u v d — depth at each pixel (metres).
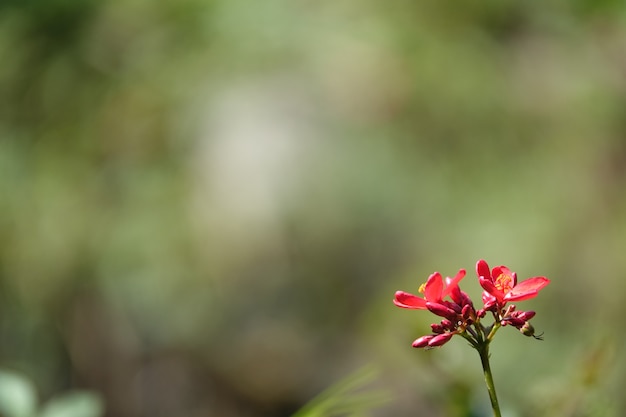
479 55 8.80
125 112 8.79
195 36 8.77
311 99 8.84
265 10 8.77
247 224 8.81
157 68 8.77
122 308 9.02
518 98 8.84
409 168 8.87
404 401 7.65
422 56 8.77
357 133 8.85
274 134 8.84
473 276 8.59
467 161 8.83
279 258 8.88
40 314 8.84
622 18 8.69
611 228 8.65
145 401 9.11
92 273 8.90
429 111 8.80
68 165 8.84
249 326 9.23
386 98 8.80
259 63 8.78
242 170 8.82
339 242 8.89
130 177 8.90
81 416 3.46
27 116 8.73
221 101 8.82
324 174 8.83
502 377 7.67
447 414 3.65
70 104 8.74
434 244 8.77
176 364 9.21
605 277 8.38
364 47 8.76
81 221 8.86
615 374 5.44
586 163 8.80
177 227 8.88
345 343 9.06
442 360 3.73
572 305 8.42
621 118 8.84
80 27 8.62
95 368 8.98
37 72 8.62
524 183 8.78
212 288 9.05
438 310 2.30
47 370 8.85
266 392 9.27
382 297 8.78
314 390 9.16
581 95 8.80
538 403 3.64
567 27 8.87
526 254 8.58
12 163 8.73
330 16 8.85
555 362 7.67
